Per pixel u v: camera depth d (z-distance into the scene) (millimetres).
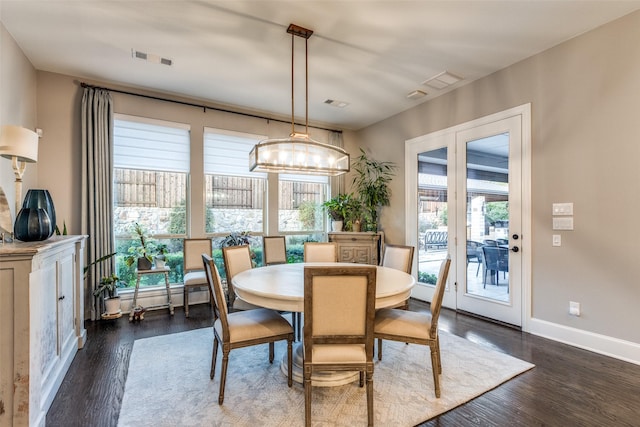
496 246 3555
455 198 4031
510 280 3406
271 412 1899
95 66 3451
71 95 3670
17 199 2148
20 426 1613
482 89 3703
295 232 5293
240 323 2146
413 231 4668
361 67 3469
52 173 3555
